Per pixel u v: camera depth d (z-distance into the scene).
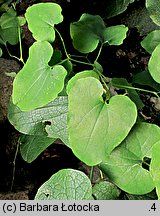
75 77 0.30
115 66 0.44
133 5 0.41
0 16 0.39
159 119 0.36
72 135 0.28
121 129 0.28
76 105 0.28
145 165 0.30
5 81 0.40
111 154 0.29
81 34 0.35
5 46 0.39
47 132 0.35
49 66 0.30
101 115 0.28
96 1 0.41
